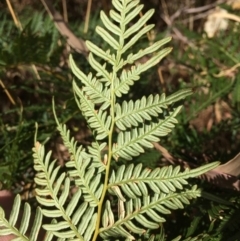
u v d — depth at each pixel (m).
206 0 0.72
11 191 0.37
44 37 0.40
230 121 0.48
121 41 0.24
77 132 0.45
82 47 0.47
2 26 0.48
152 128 0.24
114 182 0.24
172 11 0.71
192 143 0.42
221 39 0.53
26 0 0.60
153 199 0.24
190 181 0.35
